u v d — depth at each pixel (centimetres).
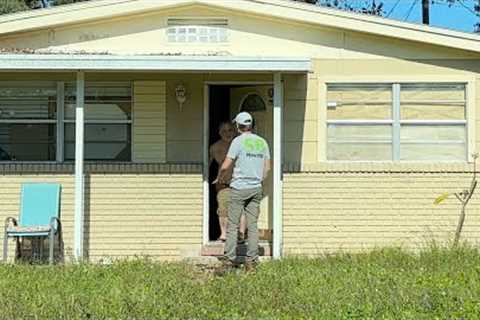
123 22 1248
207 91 1275
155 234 1249
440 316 757
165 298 855
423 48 1257
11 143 1277
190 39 1254
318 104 1256
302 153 1255
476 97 1252
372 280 951
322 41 1259
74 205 1227
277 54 1255
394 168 1248
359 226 1245
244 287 917
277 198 1180
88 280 970
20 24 1212
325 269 1049
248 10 1237
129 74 1266
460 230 1233
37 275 1009
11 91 1274
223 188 1238
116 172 1248
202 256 1191
